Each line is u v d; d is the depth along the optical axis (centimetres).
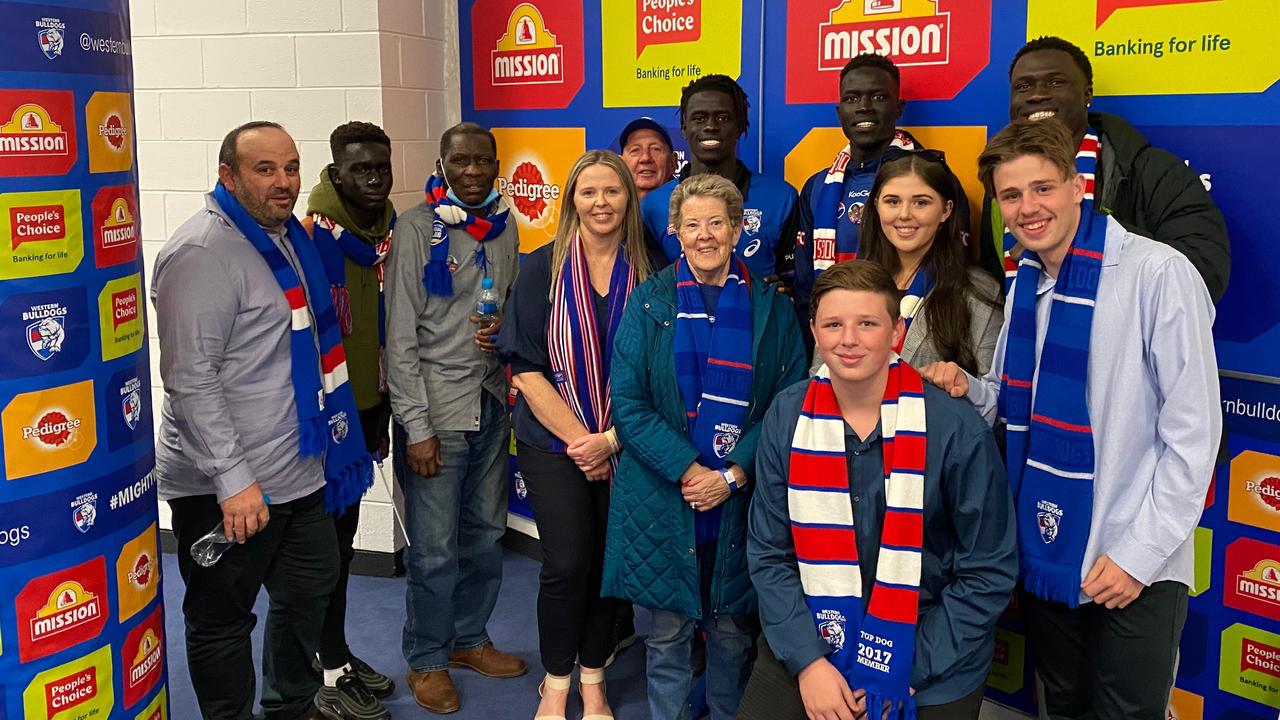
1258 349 265
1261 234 260
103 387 227
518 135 427
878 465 230
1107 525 223
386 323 328
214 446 256
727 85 319
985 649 228
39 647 221
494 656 361
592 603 311
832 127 333
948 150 311
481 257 330
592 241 295
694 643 353
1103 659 229
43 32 206
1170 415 214
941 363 239
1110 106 280
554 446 298
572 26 399
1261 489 269
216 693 280
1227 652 280
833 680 227
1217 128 263
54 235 212
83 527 226
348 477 290
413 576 338
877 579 225
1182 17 264
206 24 415
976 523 224
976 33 300
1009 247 283
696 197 268
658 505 278
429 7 432
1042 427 228
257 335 264
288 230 281
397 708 340
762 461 243
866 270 223
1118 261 221
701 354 275
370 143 313
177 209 433
